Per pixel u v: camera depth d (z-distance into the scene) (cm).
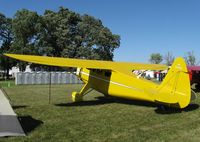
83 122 1008
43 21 5719
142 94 1259
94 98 1619
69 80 3381
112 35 6109
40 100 1569
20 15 5716
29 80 3206
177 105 1144
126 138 815
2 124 813
